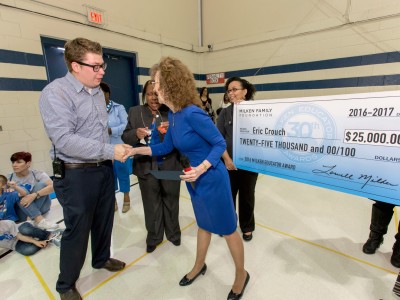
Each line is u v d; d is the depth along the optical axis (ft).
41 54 9.93
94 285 5.01
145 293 4.78
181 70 3.69
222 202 4.05
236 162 5.74
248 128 5.30
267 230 6.96
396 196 3.61
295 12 13.94
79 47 3.70
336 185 4.24
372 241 5.76
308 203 8.70
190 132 3.82
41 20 9.73
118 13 12.66
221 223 4.16
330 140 4.14
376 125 3.59
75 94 3.95
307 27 13.66
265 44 15.49
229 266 5.49
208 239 4.74
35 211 7.06
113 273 5.35
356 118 3.77
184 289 4.85
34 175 7.73
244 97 5.72
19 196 7.15
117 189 10.50
